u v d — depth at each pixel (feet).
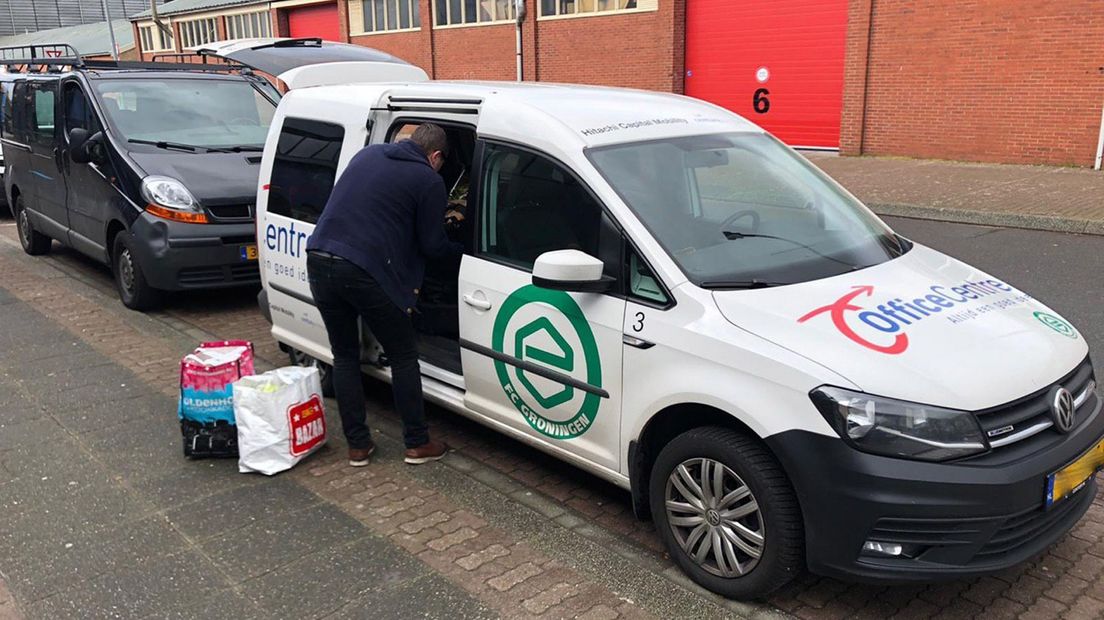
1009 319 10.71
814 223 12.48
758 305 10.30
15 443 15.26
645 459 11.39
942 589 10.68
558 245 11.99
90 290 26.81
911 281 11.38
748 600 10.44
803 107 58.49
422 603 10.48
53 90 27.68
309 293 16.24
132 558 11.54
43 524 12.44
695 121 13.62
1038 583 10.73
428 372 14.82
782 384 9.50
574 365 11.73
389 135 14.90
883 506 8.98
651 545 11.91
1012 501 9.02
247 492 13.43
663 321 10.61
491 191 12.95
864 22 52.90
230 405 14.26
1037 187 40.11
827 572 9.57
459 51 81.66
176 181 22.74
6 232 37.68
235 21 108.06
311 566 11.32
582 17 70.18
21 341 21.48
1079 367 10.55
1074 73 45.03
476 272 13.03
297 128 16.66
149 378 18.74
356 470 14.25
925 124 51.78
